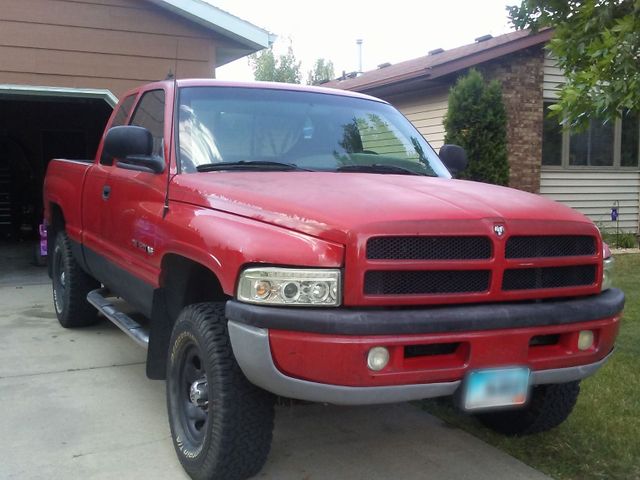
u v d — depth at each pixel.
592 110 4.97
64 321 6.41
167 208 3.82
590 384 4.91
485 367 2.97
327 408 4.58
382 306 2.84
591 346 3.30
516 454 3.90
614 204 13.47
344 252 2.80
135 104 5.04
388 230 2.82
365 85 13.11
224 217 3.28
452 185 3.62
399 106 13.51
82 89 8.84
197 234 3.35
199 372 3.50
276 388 2.88
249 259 2.92
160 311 3.91
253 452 3.19
